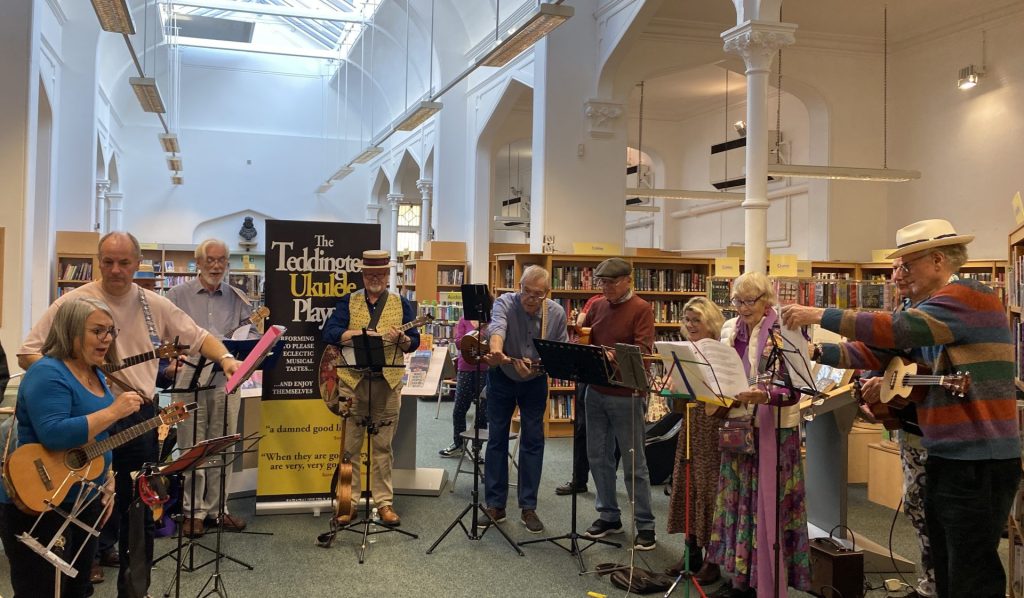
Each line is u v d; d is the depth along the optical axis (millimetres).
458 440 7039
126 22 7434
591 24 9266
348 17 16250
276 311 5180
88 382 2779
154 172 21375
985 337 2650
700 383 3051
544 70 9094
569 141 9156
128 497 3193
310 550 4434
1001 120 9328
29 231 7590
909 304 3117
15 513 2598
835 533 4391
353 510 4953
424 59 15930
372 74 19719
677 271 9227
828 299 8406
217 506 4766
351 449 4992
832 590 3682
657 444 6102
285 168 22531
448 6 13500
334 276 5258
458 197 13898
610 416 4504
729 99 14562
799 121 12531
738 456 3500
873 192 10938
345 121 22953
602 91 9188
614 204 9273
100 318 2701
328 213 22906
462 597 3766
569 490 5723
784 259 8531
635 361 3320
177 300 4707
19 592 2641
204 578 3955
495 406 4852
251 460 5895
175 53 20703
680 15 9266
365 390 4867
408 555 4355
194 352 3613
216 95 21953
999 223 9336
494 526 4863
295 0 17984
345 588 3865
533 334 4738
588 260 8789
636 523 4492
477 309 4637
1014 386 2701
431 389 5527
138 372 3355
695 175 15797
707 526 3809
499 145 13648
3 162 7438
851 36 10523
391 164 20188
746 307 3424
